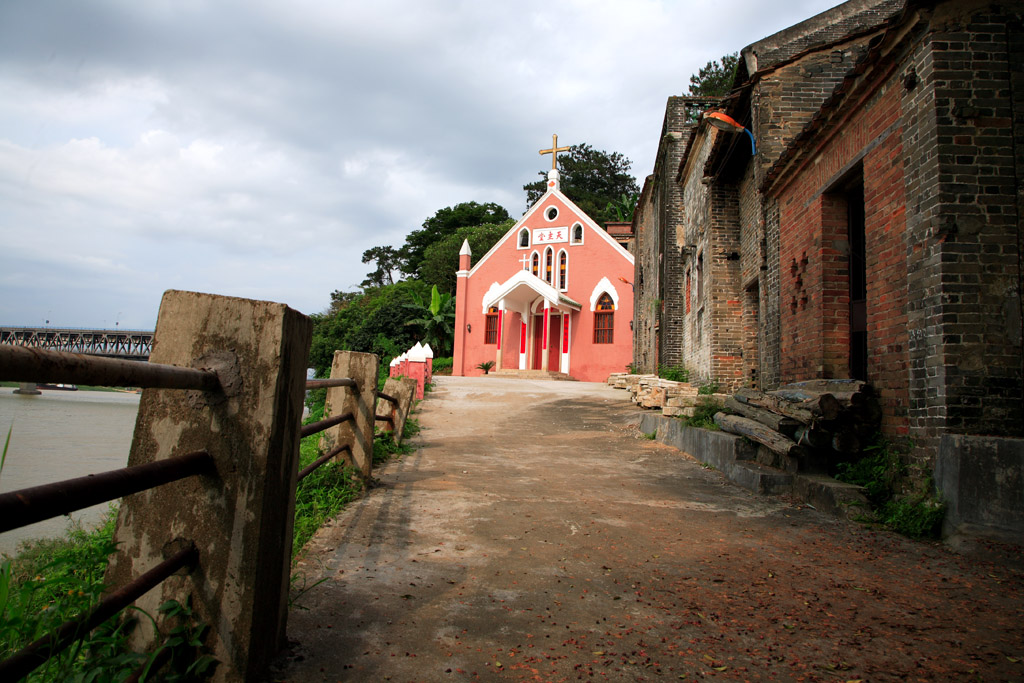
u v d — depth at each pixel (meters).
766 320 9.46
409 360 16.70
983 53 5.12
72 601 1.99
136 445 2.17
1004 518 4.32
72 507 1.46
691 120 17.64
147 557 2.14
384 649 2.72
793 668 2.76
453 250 44.53
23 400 34.34
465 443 9.52
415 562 3.85
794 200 8.36
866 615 3.39
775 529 5.05
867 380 6.14
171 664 2.07
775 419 6.63
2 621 1.86
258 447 2.15
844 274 7.34
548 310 29.81
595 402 15.19
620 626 3.14
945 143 5.05
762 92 9.60
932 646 3.03
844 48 9.51
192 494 2.15
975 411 4.84
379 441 7.82
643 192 21.80
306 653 2.59
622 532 4.80
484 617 3.14
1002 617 3.41
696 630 3.13
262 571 2.19
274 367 2.18
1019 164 5.02
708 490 6.48
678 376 15.83
